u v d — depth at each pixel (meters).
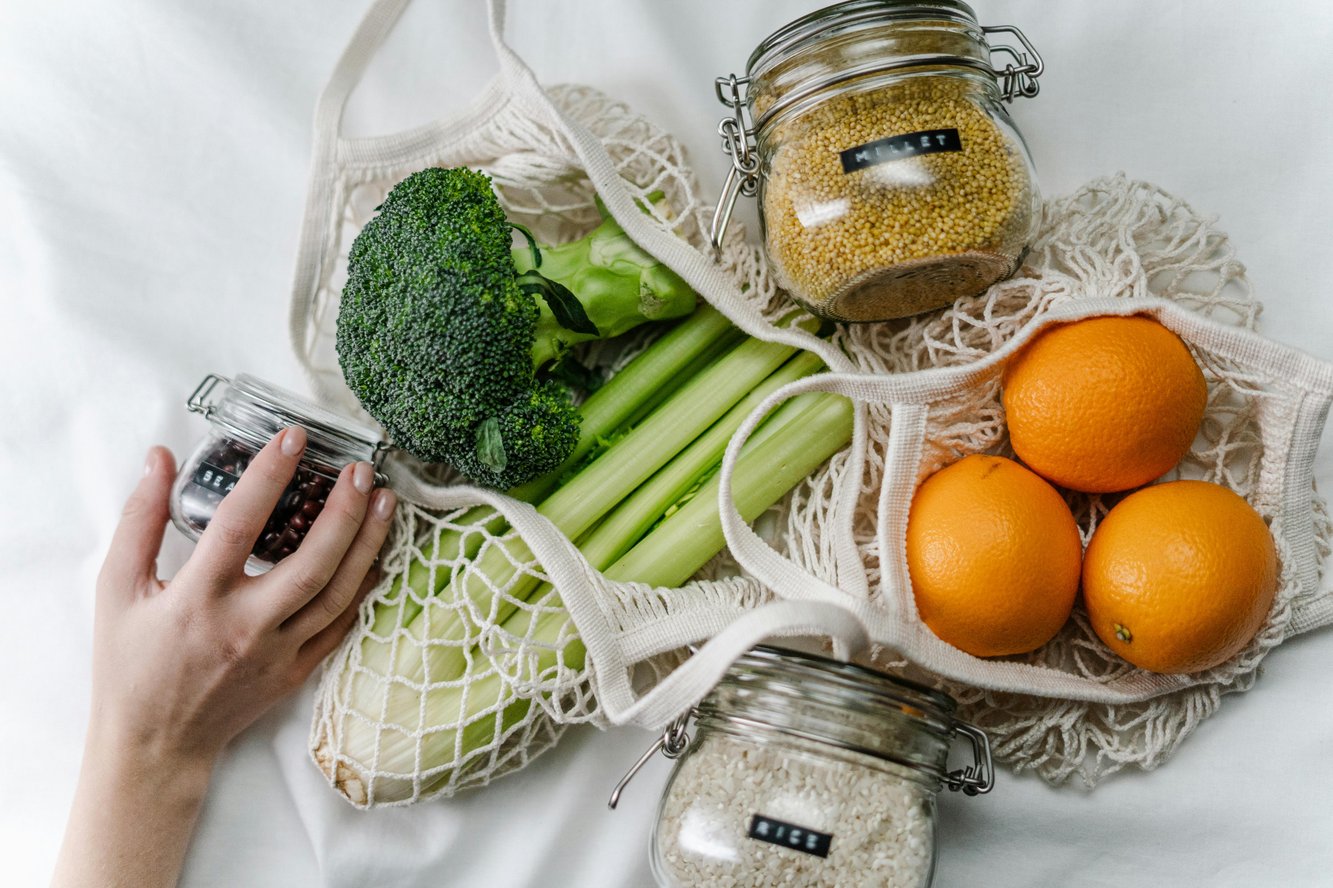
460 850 0.78
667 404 0.76
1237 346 0.65
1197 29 0.76
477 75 0.83
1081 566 0.67
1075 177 0.78
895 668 0.74
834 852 0.60
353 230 0.85
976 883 0.76
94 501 0.82
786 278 0.69
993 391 0.70
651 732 0.79
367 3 0.84
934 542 0.64
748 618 0.57
